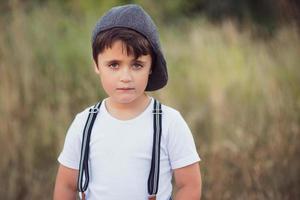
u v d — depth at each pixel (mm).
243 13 7105
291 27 4883
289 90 4027
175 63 4664
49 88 3887
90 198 1707
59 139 3494
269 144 3480
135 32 1613
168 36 5516
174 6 7191
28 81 3809
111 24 1627
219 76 4324
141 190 1670
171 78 4410
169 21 6895
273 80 4156
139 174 1669
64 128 3574
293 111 3736
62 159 1775
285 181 3301
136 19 1628
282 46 4801
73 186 1813
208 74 4398
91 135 1710
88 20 5098
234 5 7367
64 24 4926
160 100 3918
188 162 1701
